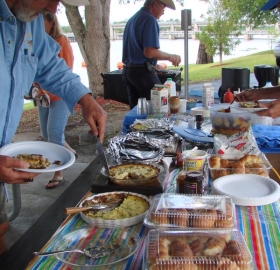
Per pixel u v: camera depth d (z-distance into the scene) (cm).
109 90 509
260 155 180
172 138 220
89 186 171
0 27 157
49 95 336
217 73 849
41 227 140
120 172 165
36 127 655
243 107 243
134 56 425
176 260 94
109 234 121
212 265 93
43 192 370
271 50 1144
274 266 102
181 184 145
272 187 146
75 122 657
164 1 409
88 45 780
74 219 135
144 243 116
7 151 161
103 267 104
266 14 959
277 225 125
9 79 164
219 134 208
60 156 165
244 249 99
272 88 269
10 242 280
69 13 768
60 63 202
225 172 160
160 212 118
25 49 174
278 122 261
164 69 473
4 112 166
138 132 229
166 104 310
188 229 112
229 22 1006
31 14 160
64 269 104
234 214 120
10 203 343
